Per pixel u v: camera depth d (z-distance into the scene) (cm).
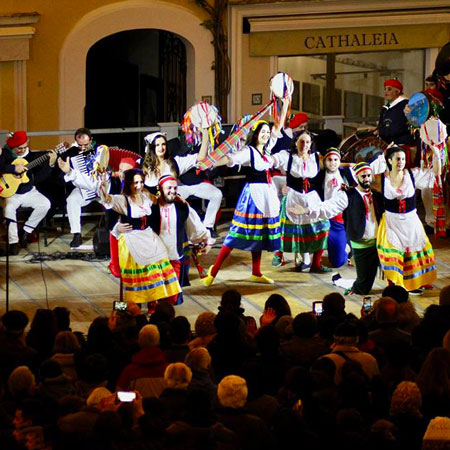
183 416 1043
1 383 1165
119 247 1670
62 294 1809
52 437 1052
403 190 1738
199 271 1869
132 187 1650
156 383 1209
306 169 1827
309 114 2723
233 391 1038
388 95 2116
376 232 1766
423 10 2614
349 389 1091
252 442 1026
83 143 1995
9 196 2005
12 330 1293
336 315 1402
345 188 1766
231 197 2338
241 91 2662
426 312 1385
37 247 2092
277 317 1437
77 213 2066
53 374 1141
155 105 2803
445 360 1149
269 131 1814
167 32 2731
